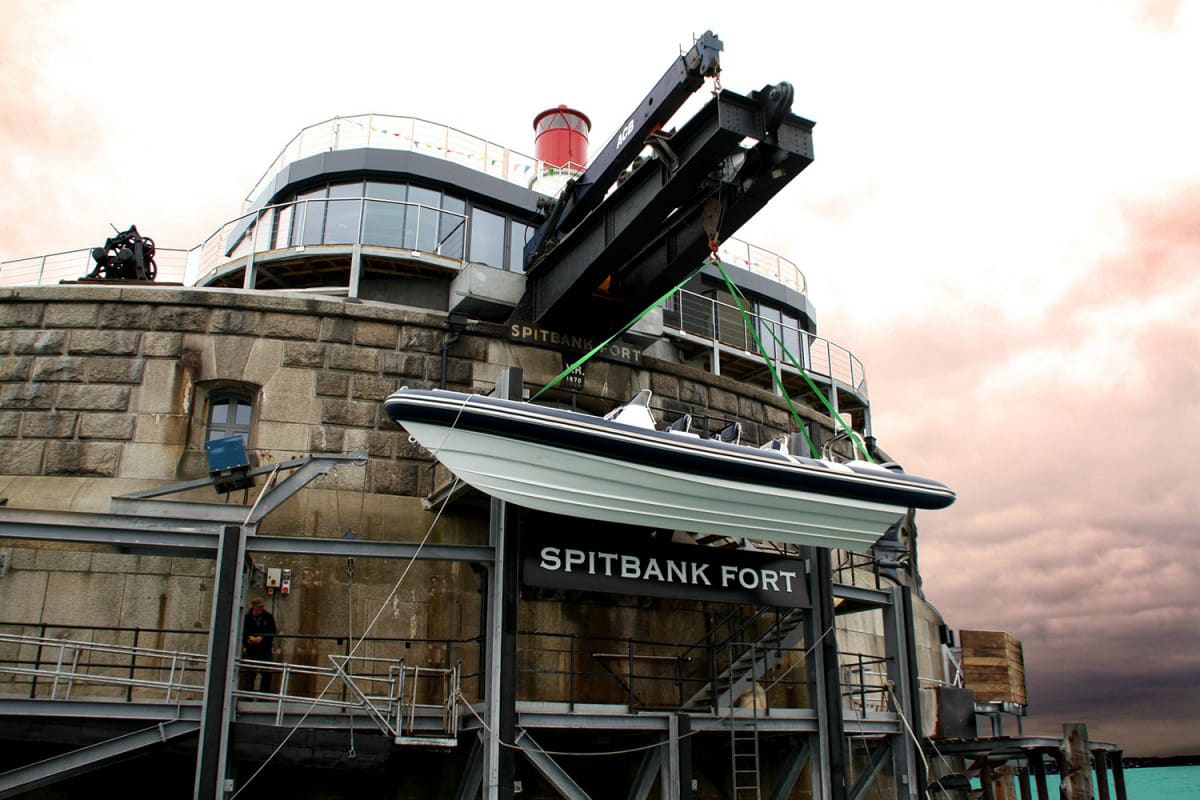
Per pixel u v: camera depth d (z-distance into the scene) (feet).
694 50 45.88
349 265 65.77
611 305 58.85
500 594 41.75
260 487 51.67
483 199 75.36
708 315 81.00
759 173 47.26
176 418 52.90
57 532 39.73
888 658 53.83
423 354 56.95
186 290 55.26
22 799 43.11
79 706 38.63
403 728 41.83
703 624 57.47
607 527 47.93
